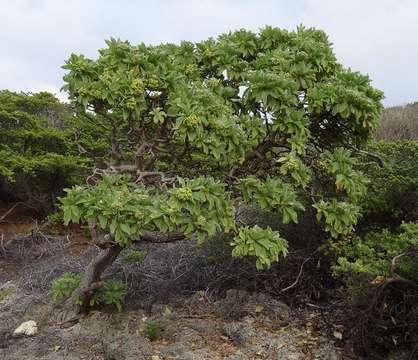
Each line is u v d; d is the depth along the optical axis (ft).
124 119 11.59
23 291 16.42
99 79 11.94
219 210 10.80
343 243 13.60
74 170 24.86
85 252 19.63
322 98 11.97
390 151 17.04
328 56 13.08
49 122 28.43
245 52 13.48
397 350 11.24
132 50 12.14
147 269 15.84
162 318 13.10
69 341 12.32
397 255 11.48
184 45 13.80
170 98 11.64
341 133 13.62
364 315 10.94
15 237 22.50
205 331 12.44
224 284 14.67
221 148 11.22
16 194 25.79
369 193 15.53
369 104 11.87
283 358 11.27
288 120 11.68
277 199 11.37
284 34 13.52
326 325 12.26
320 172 13.87
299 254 14.19
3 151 23.65
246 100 11.88
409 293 11.29
